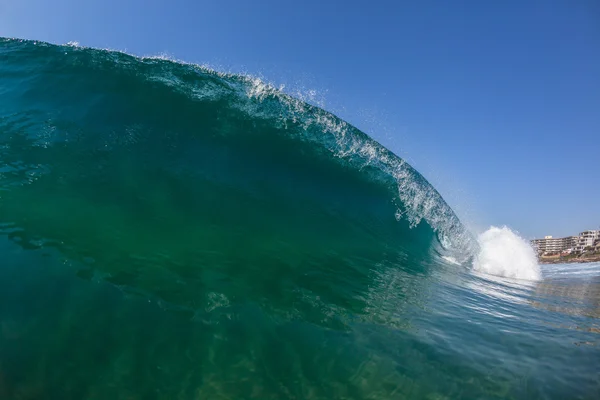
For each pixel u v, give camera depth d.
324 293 4.31
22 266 3.59
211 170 7.34
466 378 2.97
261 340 3.14
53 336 2.84
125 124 7.75
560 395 2.84
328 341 3.29
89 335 2.90
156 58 9.79
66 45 9.62
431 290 5.45
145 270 3.92
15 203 4.82
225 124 8.63
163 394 2.48
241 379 2.67
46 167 5.97
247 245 5.25
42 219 4.58
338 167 9.12
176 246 4.66
